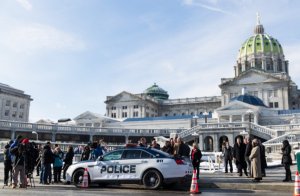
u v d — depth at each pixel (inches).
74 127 2625.5
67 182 657.6
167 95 5797.2
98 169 622.8
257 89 3907.5
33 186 645.3
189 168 589.9
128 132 2765.7
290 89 4224.9
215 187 628.4
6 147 652.1
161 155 591.5
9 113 3939.5
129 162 603.8
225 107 3166.8
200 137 2292.1
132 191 558.6
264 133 2199.8
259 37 4822.8
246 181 658.2
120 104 4756.4
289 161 641.0
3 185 657.0
